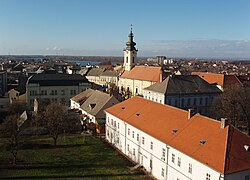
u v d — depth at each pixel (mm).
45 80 110062
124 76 132500
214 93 93375
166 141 43656
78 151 59688
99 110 75750
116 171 48938
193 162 37719
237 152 35750
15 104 90688
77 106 92750
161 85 91500
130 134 55688
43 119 71625
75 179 45344
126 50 133875
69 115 75312
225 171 32812
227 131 38031
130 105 63656
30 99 106688
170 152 42875
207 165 34812
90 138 69688
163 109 53594
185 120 46281
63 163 52562
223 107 74938
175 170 41688
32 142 65812
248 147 36844
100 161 53844
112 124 64688
